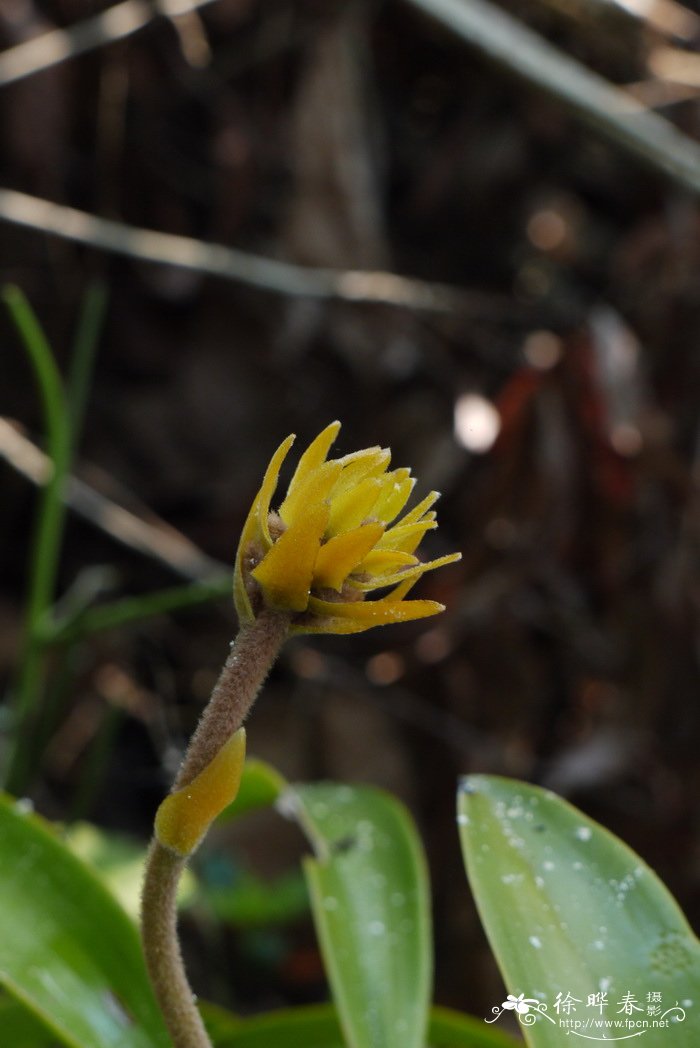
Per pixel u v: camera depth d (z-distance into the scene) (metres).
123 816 1.13
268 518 0.50
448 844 1.11
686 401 1.12
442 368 1.26
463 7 0.89
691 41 1.17
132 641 1.17
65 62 1.20
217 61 1.31
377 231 1.25
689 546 1.03
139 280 1.25
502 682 1.13
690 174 0.90
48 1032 0.60
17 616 1.18
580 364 1.02
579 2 1.10
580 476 1.03
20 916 0.57
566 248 1.42
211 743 0.50
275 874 1.06
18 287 1.20
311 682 1.17
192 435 1.25
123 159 1.29
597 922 0.55
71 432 0.83
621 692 1.08
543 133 1.38
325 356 1.27
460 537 1.17
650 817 1.06
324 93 1.26
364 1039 0.57
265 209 1.33
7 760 0.91
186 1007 0.51
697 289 1.14
